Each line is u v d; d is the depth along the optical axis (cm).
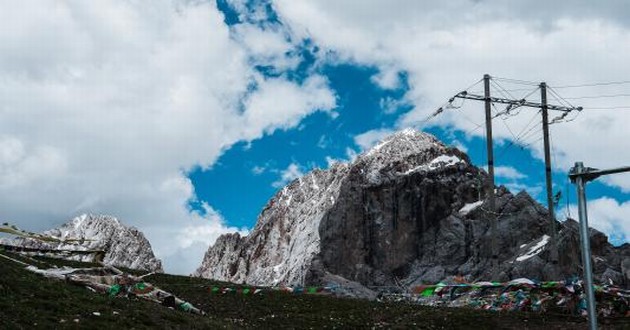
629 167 2842
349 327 6256
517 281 7138
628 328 6038
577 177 2956
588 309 2848
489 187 9781
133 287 5666
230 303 7025
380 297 11081
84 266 7238
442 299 9362
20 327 3759
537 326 6334
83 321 4212
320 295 7962
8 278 4656
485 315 6781
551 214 10375
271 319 6388
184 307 5712
